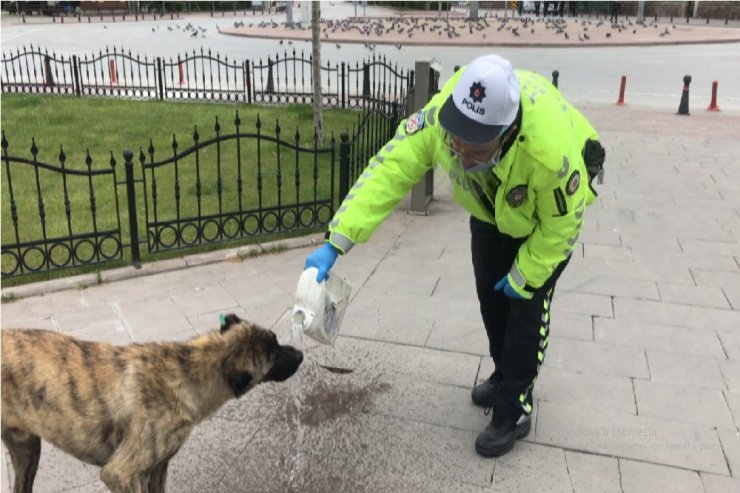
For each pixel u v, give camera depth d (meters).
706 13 40.72
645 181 8.33
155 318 4.70
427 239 6.35
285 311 4.87
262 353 2.84
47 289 5.06
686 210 7.20
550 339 4.49
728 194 7.79
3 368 2.55
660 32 30.73
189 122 11.52
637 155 9.71
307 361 4.22
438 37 27.69
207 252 5.86
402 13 48.31
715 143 10.54
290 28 32.31
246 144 9.75
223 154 9.22
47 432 2.62
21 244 5.14
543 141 2.56
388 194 2.96
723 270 5.63
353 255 5.93
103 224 6.51
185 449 3.42
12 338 2.62
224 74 18.91
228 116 12.16
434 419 3.69
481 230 3.26
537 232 2.86
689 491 3.15
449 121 2.49
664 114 13.20
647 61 21.59
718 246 6.17
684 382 4.00
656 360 4.24
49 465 3.28
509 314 3.21
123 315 4.73
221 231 6.01
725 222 6.82
